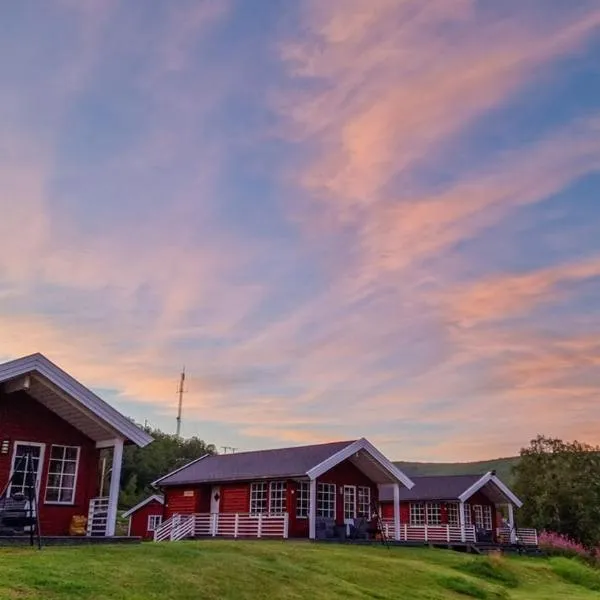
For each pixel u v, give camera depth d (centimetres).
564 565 2686
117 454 1831
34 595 984
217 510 2958
